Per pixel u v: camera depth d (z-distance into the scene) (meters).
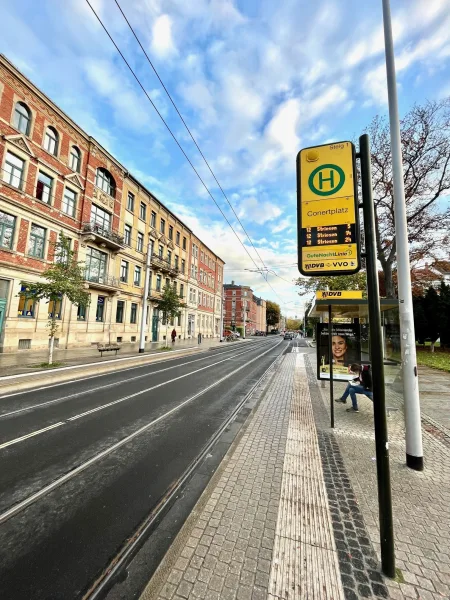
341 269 2.96
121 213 24.77
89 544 2.53
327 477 3.56
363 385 6.50
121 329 25.17
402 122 15.70
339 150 3.08
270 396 8.02
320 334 6.86
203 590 1.97
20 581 2.13
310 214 3.10
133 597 2.02
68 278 12.62
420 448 3.88
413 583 2.05
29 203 16.86
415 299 25.41
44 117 17.91
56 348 18.58
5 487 3.44
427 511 2.93
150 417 6.16
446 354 20.41
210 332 48.59
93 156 21.67
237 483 3.41
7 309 15.68
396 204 4.37
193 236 41.38
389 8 4.48
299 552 2.33
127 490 3.41
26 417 6.06
